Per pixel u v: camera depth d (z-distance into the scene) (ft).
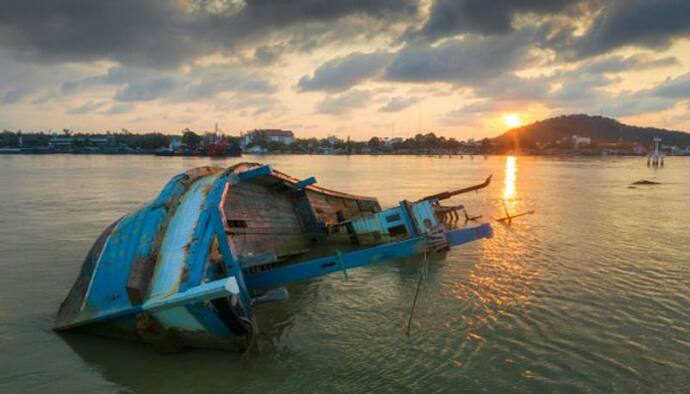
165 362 32.89
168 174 229.66
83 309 36.47
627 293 45.80
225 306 31.37
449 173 282.15
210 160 471.62
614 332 37.04
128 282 33.55
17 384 29.91
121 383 30.25
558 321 39.27
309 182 64.95
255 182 58.34
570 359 32.91
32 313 41.16
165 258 35.99
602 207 112.78
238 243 49.75
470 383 30.01
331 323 39.68
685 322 38.81
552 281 49.90
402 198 137.69
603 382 30.04
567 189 164.96
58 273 53.16
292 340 36.40
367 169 330.75
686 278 50.44
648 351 33.96
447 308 42.63
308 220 69.62
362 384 30.04
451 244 42.93
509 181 209.56
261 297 35.60
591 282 49.34
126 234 38.78
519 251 63.77
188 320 32.17
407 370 31.71
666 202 123.13
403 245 40.40
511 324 38.78
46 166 309.42
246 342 33.35
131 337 35.50
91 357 33.50
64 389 29.45
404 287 48.96
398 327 38.68
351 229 69.05
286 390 29.35
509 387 29.55
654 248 65.10
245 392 29.17
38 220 88.89
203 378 30.78
